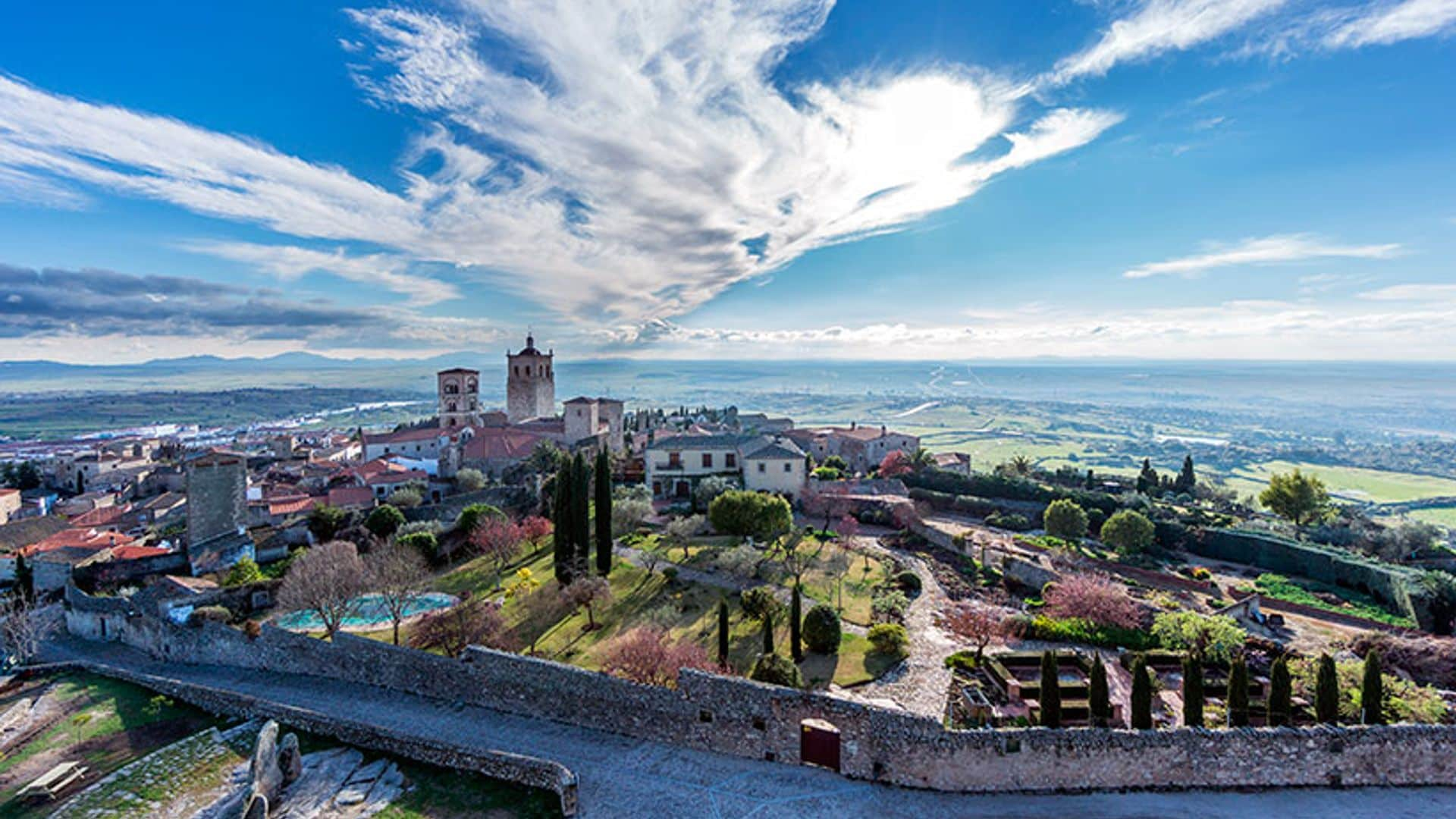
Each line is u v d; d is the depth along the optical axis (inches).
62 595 2333.9
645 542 2701.8
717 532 2839.6
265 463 5172.2
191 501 2506.2
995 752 1082.1
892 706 1216.2
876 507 3289.9
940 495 3897.6
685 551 2593.5
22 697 1505.9
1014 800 1061.1
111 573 2368.4
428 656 1446.9
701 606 2031.3
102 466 5265.8
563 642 1772.9
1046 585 2351.1
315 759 1167.0
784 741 1143.0
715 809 1027.3
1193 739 1093.1
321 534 2859.3
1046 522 3321.9
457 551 2701.8
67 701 1470.2
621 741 1219.9
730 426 6628.9
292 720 1289.4
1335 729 1106.1
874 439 5191.9
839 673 1654.8
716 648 1736.0
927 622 2046.0
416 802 1043.9
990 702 1526.8
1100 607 2023.9
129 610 1975.9
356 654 1541.6
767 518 2630.4
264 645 1678.2
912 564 2645.2
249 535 2728.8
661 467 3614.7
